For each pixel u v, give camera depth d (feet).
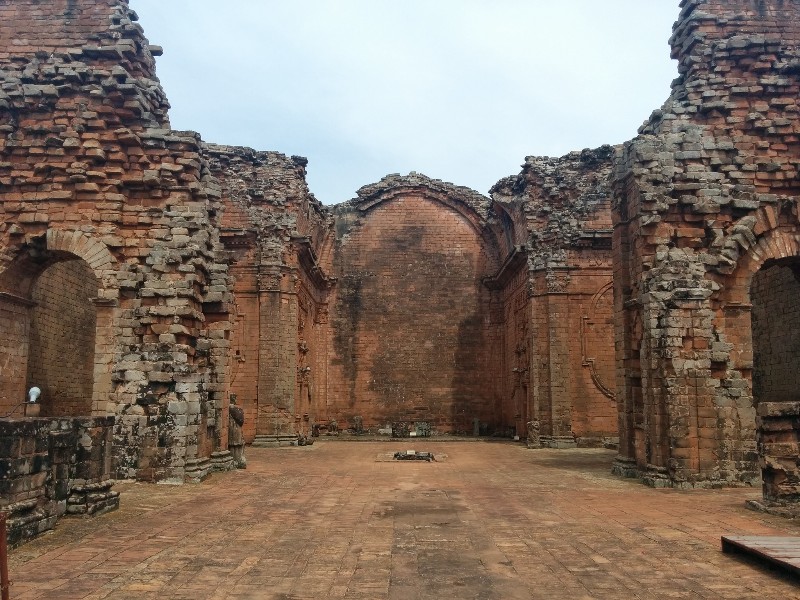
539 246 109.91
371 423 141.59
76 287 87.97
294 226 114.11
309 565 29.09
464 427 141.59
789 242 58.70
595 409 105.29
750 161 60.34
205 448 62.90
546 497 49.03
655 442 56.95
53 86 59.98
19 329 61.67
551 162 112.06
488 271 146.30
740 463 54.75
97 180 60.18
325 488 54.44
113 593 25.03
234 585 26.05
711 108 60.85
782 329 79.56
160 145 61.11
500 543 33.32
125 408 57.06
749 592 25.04
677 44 65.00
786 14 62.69
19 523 32.73
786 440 42.68
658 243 59.16
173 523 38.65
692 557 30.30
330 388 142.61
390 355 143.74
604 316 107.04
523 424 122.83
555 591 25.21
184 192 61.11
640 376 64.13
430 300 145.59
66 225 59.52
